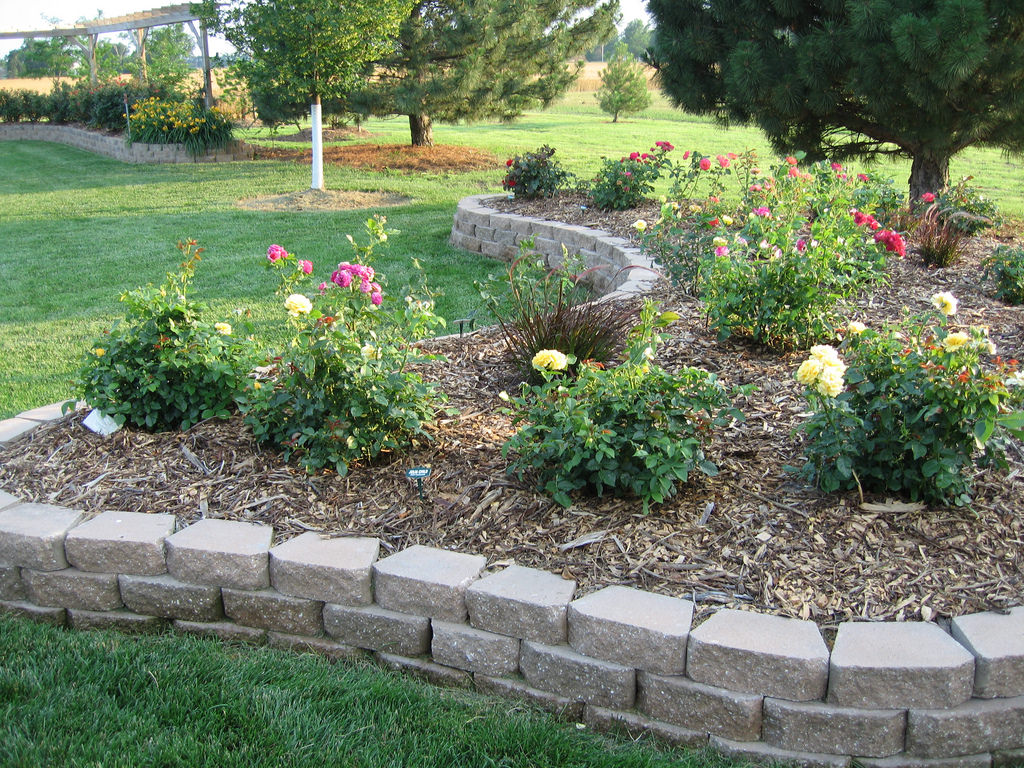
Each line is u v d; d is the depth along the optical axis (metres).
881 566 2.44
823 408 2.69
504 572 2.48
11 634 2.66
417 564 2.52
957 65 6.16
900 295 4.81
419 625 2.47
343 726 2.23
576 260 4.52
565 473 2.77
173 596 2.68
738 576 2.43
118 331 3.50
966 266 5.44
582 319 4.03
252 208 10.92
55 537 2.72
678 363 3.91
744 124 8.60
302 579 2.56
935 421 2.58
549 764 2.12
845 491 2.79
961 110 7.11
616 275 5.52
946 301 2.93
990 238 6.54
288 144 17.09
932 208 6.16
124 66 24.12
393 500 2.89
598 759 2.13
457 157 14.53
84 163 16.31
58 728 2.21
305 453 3.14
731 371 3.80
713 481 2.90
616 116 25.47
